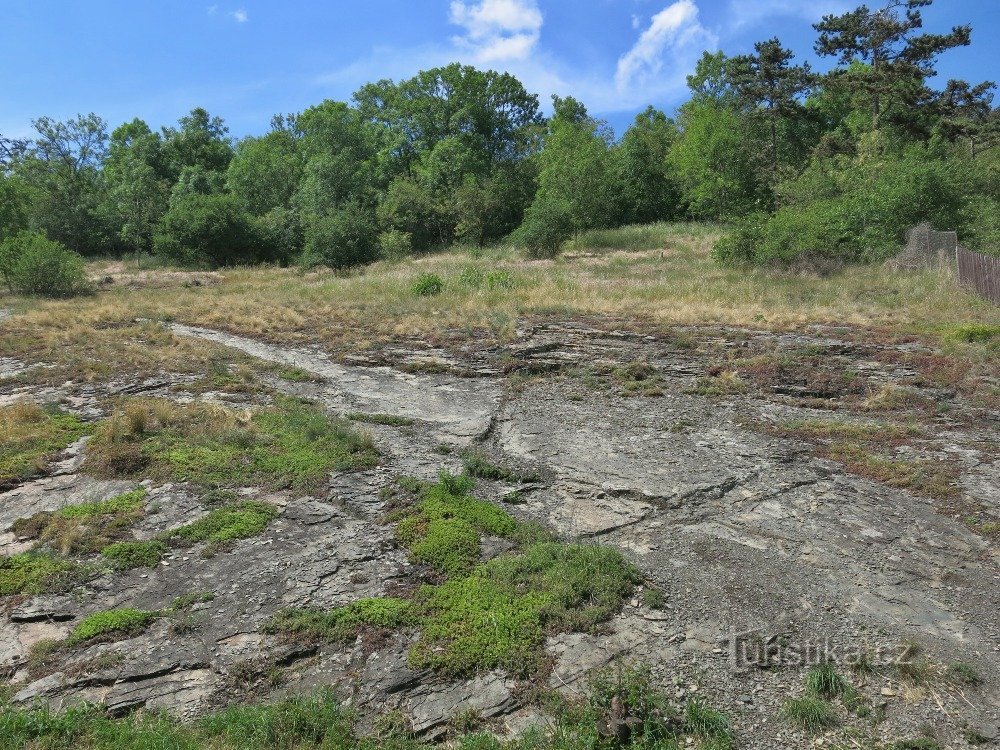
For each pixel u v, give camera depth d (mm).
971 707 4680
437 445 9234
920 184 23531
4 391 11250
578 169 41219
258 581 6094
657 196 48688
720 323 15930
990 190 29938
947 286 18531
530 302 19172
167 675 5016
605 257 32781
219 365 12898
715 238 35406
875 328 14930
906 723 4555
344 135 54125
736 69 42656
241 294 24359
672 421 10141
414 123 58250
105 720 4547
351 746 4355
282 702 4652
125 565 6320
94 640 5363
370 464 8477
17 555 6457
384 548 6641
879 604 5758
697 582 6094
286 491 7766
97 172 56500
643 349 13906
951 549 6566
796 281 21578
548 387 11969
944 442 9062
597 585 5926
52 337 15258
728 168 41969
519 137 59750
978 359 12195
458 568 6262
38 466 8180
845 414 10344
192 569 6301
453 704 4727
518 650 5168
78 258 25422
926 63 35594
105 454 8328
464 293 21156
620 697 4625
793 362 12508
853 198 25172
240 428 9406
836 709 4676
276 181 52656
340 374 12852
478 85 58688
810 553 6520
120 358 13328
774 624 5520
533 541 6734
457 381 12398
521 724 4543
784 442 9242
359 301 20797
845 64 39156
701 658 5145
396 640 5348
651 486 7902
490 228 45938
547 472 8398
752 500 7590
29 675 5047
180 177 54469
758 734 4477
